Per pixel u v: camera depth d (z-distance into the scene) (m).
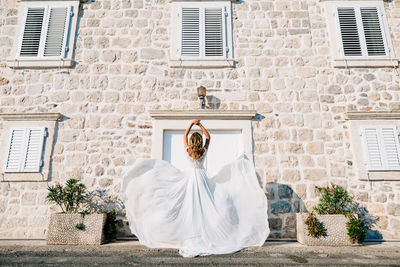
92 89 5.53
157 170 4.05
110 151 5.24
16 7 6.02
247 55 5.77
